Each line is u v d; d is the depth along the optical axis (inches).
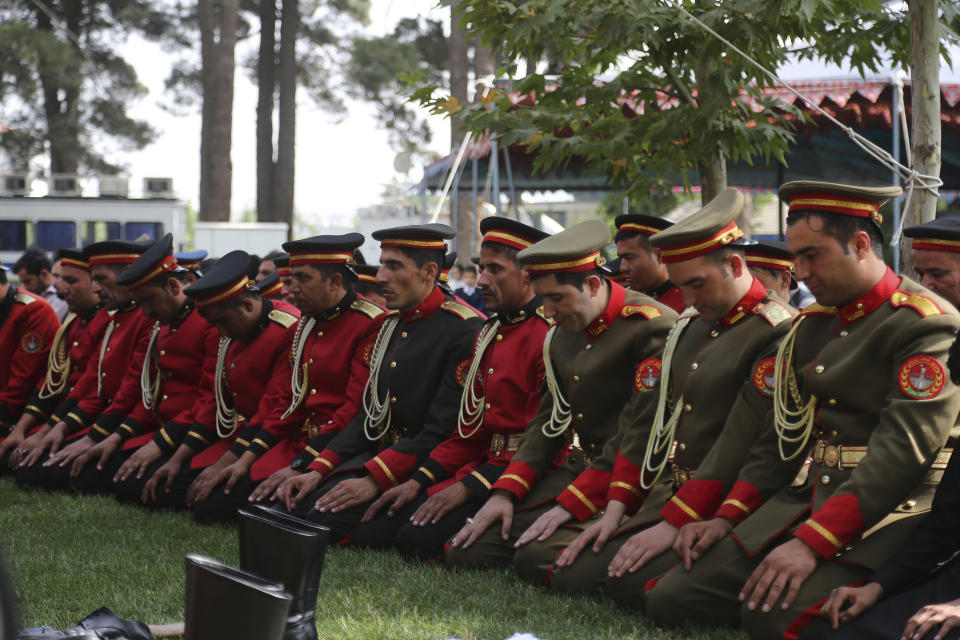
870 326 143.1
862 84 353.1
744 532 150.0
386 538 204.4
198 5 1176.8
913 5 215.3
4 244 983.6
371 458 221.6
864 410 143.6
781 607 137.6
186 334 266.1
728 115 262.4
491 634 148.7
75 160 1220.5
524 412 201.2
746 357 161.9
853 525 137.1
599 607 161.9
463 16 269.0
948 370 137.0
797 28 253.1
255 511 141.6
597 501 179.3
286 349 247.3
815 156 461.1
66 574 183.0
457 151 478.6
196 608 114.0
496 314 208.1
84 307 303.3
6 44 1124.5
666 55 255.9
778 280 201.8
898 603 133.3
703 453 166.2
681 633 149.6
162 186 1043.3
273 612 113.1
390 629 150.3
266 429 238.8
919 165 216.1
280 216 1145.4
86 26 1250.6
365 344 231.6
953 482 134.0
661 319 180.2
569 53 278.4
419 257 216.8
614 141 274.2
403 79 298.7
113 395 287.4
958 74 360.8
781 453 151.6
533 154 477.7
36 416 305.1
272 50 1186.6
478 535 186.2
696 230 159.8
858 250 141.2
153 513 245.6
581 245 181.6
